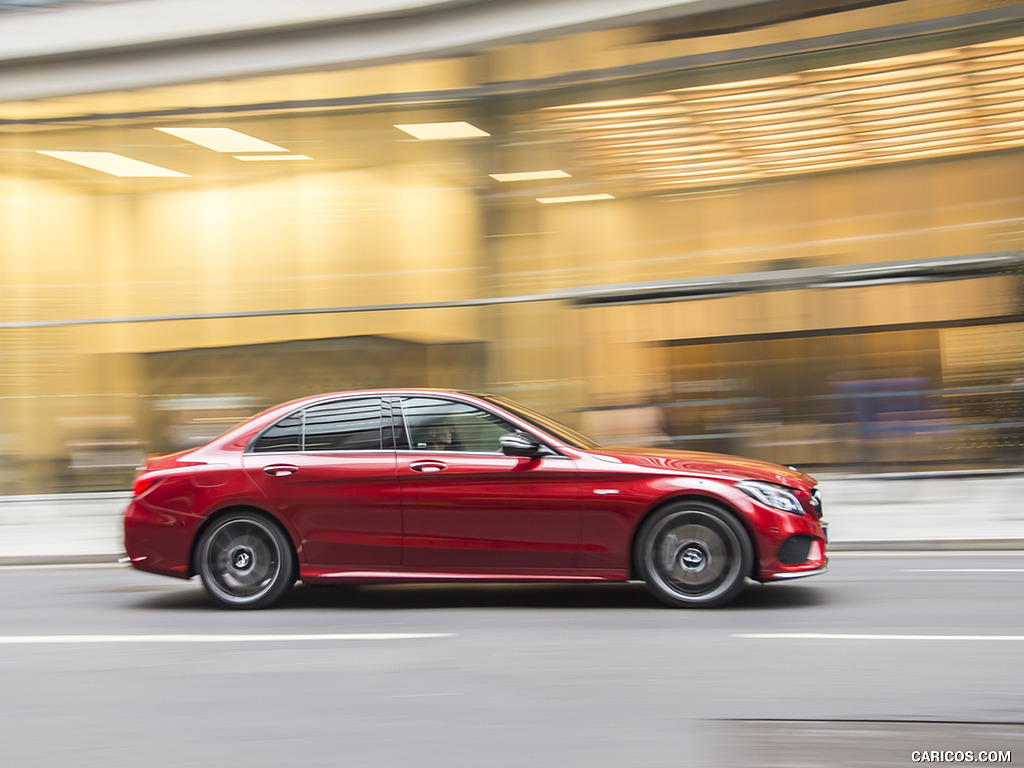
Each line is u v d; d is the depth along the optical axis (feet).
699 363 49.67
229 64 53.36
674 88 48.52
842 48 45.29
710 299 49.49
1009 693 13.94
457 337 52.31
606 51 49.34
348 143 53.31
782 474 20.81
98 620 21.17
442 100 52.06
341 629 19.30
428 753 11.97
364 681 15.31
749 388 49.01
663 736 12.39
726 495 19.99
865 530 32.78
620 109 49.65
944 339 46.65
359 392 22.16
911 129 46.44
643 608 20.65
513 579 20.68
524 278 51.67
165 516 21.66
